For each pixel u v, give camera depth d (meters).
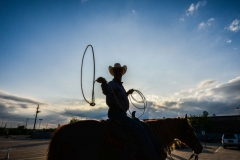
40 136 46.69
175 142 3.74
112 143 2.45
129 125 2.57
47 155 2.34
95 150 2.35
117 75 3.13
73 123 2.60
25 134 72.50
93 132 2.48
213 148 22.34
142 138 2.51
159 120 3.59
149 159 2.45
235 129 43.16
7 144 24.58
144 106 3.53
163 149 2.94
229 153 16.47
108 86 2.52
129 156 2.48
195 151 3.69
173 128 3.70
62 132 2.44
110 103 2.76
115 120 2.69
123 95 2.86
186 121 3.86
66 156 2.26
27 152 15.28
